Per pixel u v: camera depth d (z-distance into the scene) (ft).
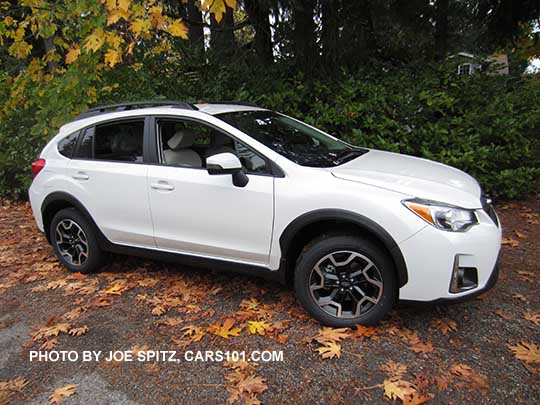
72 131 13.75
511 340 9.55
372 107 19.81
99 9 12.78
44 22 14.93
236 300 11.76
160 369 9.09
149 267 14.26
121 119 12.70
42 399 8.36
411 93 20.12
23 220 21.24
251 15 21.24
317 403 7.94
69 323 11.01
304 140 12.31
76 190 13.23
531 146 20.63
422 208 9.08
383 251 9.54
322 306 10.19
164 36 20.42
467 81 20.85
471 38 27.89
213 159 10.03
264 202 10.27
